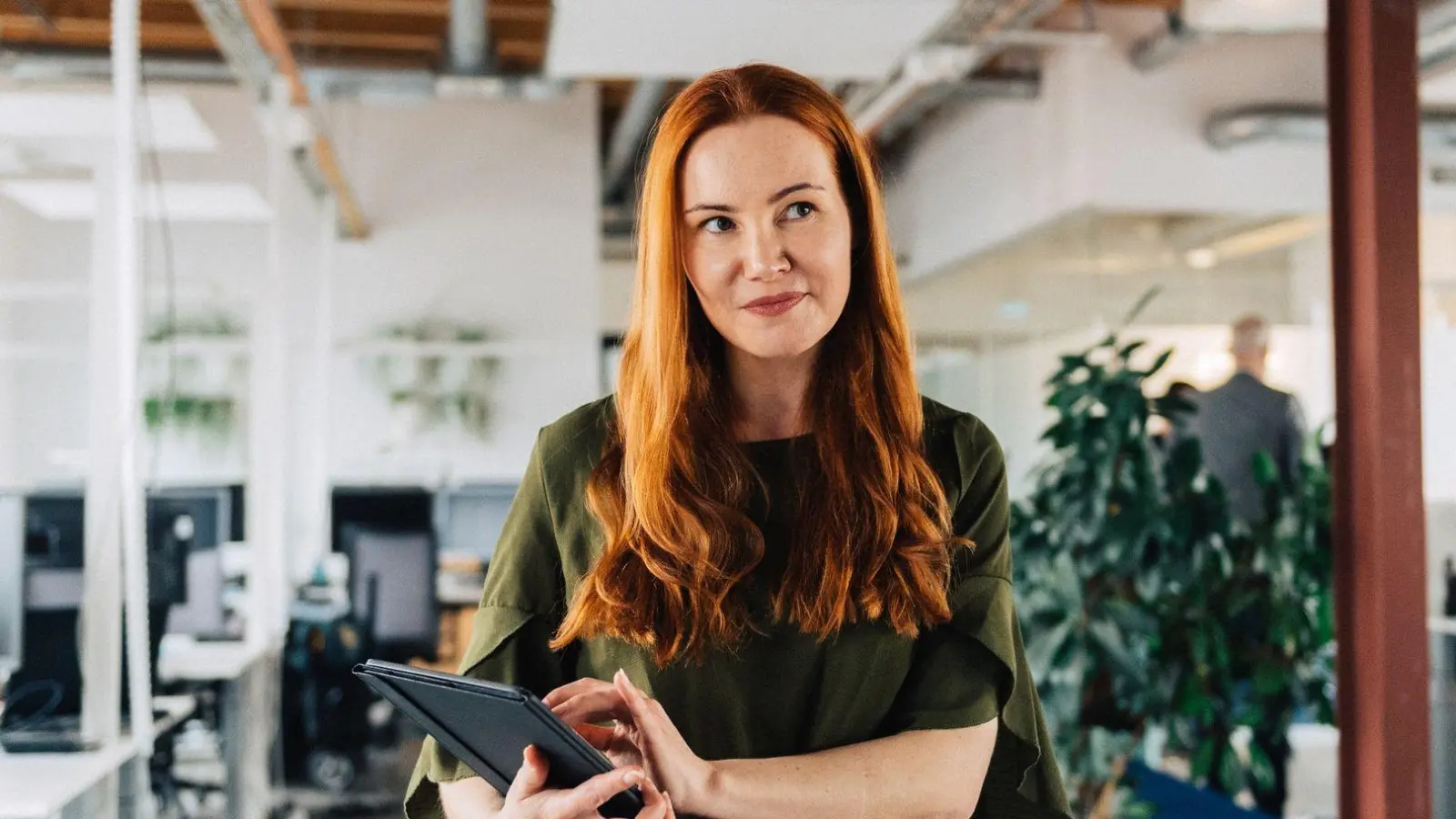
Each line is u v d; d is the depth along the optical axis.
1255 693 3.38
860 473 1.07
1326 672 3.39
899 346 1.11
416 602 5.84
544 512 1.13
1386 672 2.19
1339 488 2.27
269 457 6.41
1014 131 6.91
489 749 0.99
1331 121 2.28
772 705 1.07
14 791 2.79
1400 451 2.21
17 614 3.49
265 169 6.85
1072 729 3.35
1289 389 6.13
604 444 1.11
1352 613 2.25
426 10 6.66
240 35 4.88
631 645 1.07
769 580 1.06
